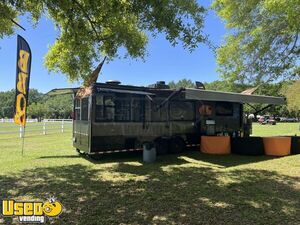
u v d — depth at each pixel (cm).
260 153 1355
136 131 1271
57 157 1248
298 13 765
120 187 785
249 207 625
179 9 737
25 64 1156
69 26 839
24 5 821
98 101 1178
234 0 1064
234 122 1636
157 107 1335
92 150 1166
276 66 1105
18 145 1644
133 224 534
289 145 1401
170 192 739
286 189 768
